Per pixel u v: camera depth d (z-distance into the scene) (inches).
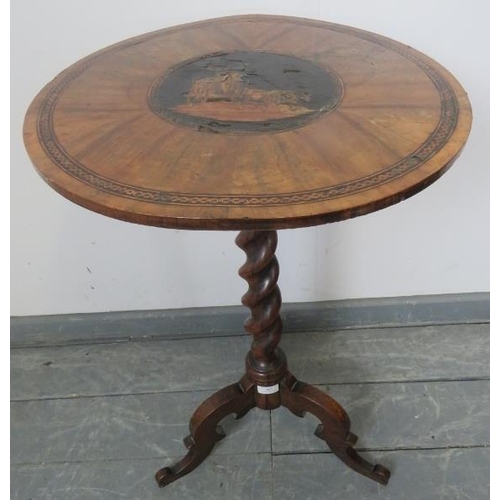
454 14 53.2
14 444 58.3
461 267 66.8
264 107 39.4
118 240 64.4
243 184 32.4
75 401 62.3
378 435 56.8
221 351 67.3
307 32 49.7
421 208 62.7
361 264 66.4
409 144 35.1
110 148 36.1
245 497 52.8
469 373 62.5
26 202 61.6
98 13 53.6
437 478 53.1
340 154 34.5
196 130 37.3
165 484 53.7
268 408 53.0
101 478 54.9
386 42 47.6
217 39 49.4
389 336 67.5
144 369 65.5
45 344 69.6
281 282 67.6
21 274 66.4
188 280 67.5
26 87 56.0
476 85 56.4
